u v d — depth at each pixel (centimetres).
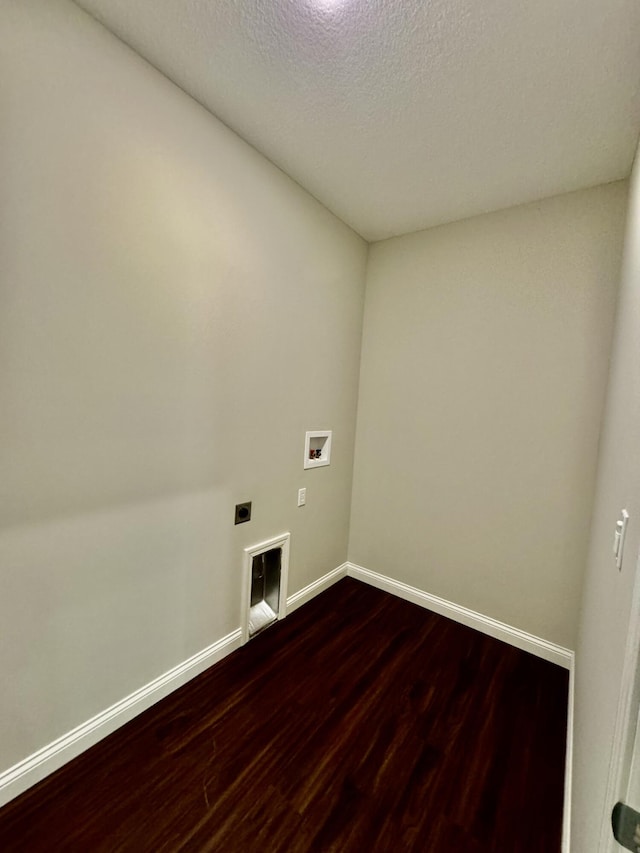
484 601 218
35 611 119
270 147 170
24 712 119
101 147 121
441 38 114
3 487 109
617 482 103
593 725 94
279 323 197
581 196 185
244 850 109
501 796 127
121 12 114
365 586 266
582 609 173
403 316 245
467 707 163
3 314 105
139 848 108
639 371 81
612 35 108
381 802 123
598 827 70
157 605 155
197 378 161
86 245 121
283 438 209
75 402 123
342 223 232
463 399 222
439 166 176
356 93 137
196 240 153
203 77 135
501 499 212
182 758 135
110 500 135
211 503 173
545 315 196
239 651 193
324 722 153
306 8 108
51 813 115
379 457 260
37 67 105
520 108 139
